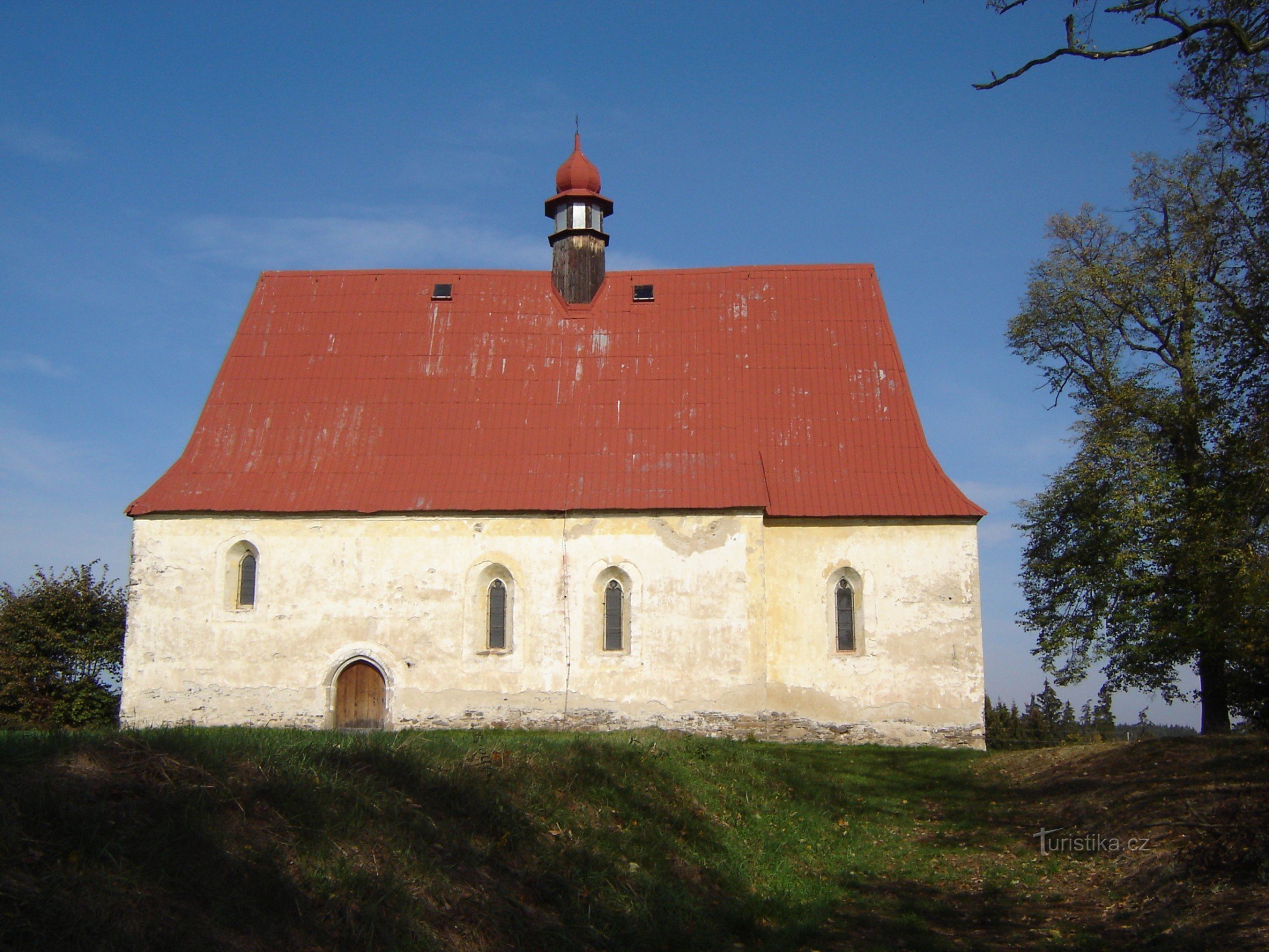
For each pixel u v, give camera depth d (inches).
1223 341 731.4
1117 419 1226.0
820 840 682.8
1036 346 1343.5
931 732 1117.7
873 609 1145.4
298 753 506.3
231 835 403.5
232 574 1160.2
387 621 1141.7
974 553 1146.0
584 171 1382.9
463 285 1348.4
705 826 638.5
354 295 1339.8
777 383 1254.9
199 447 1214.9
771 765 829.2
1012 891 575.8
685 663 1117.7
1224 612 970.1
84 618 1336.1
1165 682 1208.2
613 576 1143.0
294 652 1138.0
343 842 436.1
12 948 299.6
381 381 1263.5
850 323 1305.4
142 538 1159.6
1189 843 553.6
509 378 1266.0
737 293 1334.9
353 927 386.0
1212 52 559.8
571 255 1360.7
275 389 1259.8
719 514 1139.3
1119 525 1172.5
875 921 528.1
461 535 1153.4
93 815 374.6
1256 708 918.4
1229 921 448.5
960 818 772.6
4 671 1278.3
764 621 1120.8
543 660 1128.8
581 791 607.5
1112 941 475.2
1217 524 960.9
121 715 1131.3
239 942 350.9
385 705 1130.0
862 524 1160.8
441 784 526.6
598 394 1250.6
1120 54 507.2
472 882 455.2
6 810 357.7
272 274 1359.5
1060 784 825.5
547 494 1160.8
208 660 1138.0
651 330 1304.1
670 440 1205.1
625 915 486.3
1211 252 855.7
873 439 1214.3
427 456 1199.6
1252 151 625.9
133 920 333.1
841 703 1131.9
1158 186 1235.9
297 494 1169.4
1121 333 1288.1
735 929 509.7
